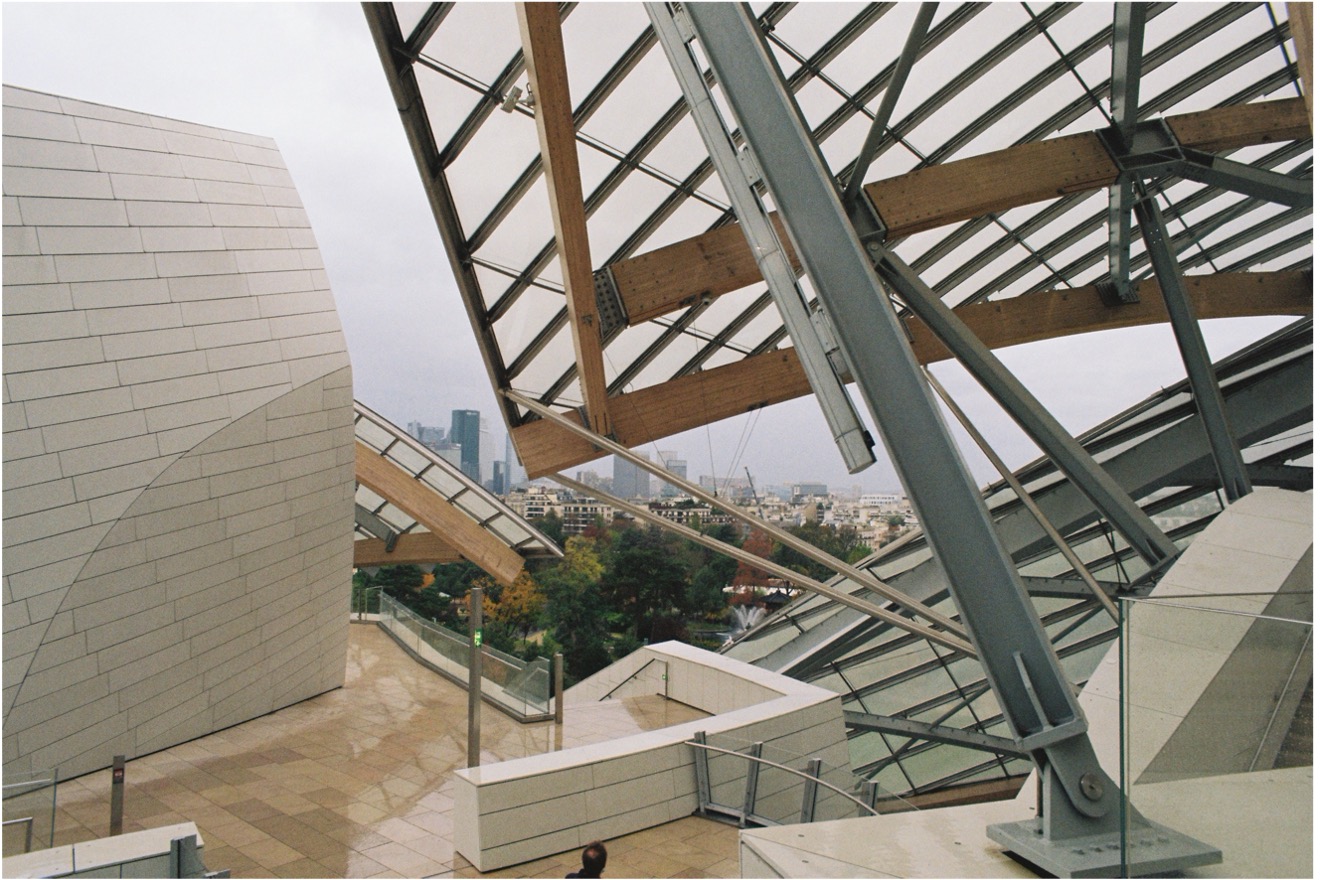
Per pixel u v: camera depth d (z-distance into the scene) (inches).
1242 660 185.5
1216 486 1026.1
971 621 261.9
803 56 608.7
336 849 450.0
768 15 577.0
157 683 618.5
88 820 492.1
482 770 447.5
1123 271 851.4
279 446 677.3
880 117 521.0
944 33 615.2
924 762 1103.0
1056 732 250.1
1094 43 653.9
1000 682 260.7
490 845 423.8
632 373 791.1
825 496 6865.2
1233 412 980.6
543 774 443.5
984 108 694.5
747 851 287.4
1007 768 1063.0
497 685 774.5
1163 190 851.4
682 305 650.2
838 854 266.7
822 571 4269.2
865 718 1109.1
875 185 607.2
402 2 470.9
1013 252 879.1
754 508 5639.8
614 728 693.9
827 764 590.9
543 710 713.6
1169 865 194.9
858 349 274.1
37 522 512.4
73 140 553.0
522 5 346.3
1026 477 1090.7
